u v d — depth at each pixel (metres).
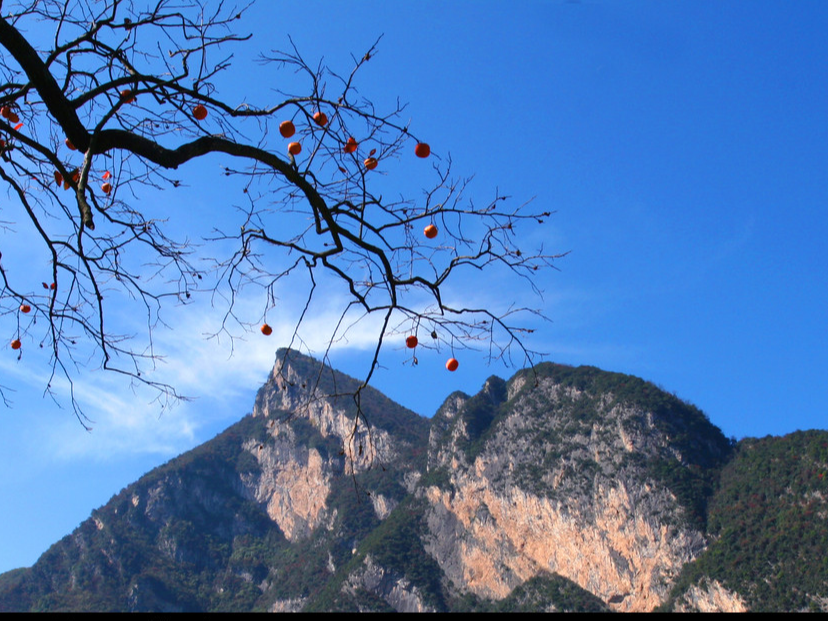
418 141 5.72
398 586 105.62
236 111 5.36
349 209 5.65
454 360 5.72
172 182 6.50
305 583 131.25
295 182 5.13
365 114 5.51
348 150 5.68
